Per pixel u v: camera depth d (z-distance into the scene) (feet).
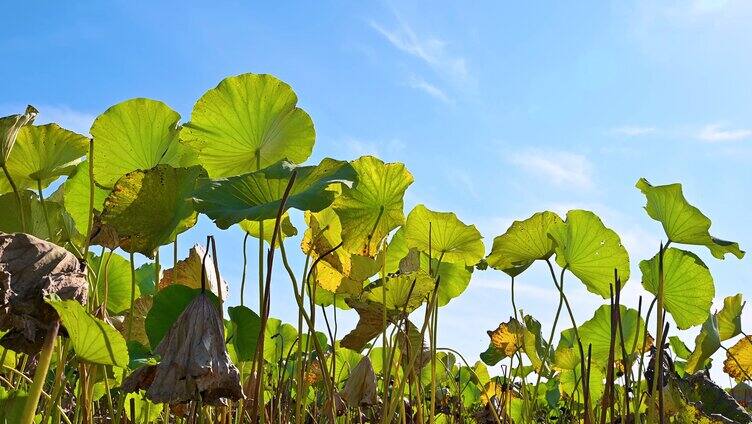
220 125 8.95
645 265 11.19
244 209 7.13
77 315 5.83
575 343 16.48
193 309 6.85
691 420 11.08
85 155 8.77
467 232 11.87
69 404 10.42
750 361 14.87
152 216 7.67
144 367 7.13
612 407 9.43
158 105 8.65
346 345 10.93
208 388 6.72
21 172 8.41
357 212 9.93
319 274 10.60
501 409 15.71
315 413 12.62
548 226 11.42
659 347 9.39
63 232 9.29
